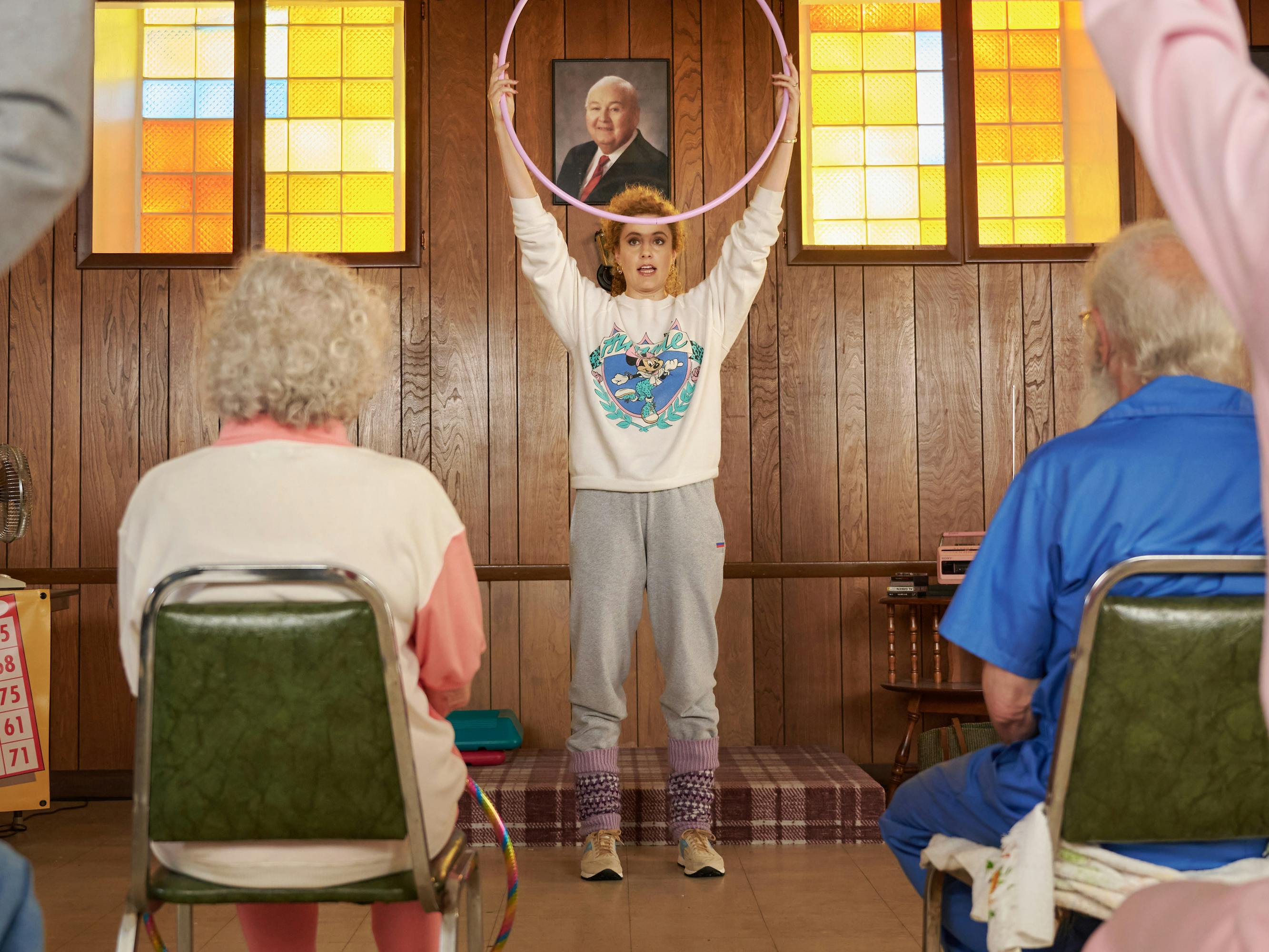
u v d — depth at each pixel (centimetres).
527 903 253
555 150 393
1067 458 122
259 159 395
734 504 390
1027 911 112
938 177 402
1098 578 115
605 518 279
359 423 390
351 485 129
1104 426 124
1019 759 126
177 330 390
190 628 120
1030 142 405
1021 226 404
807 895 261
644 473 277
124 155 399
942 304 395
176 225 399
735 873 280
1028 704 128
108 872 286
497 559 389
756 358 392
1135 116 55
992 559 126
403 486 131
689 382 281
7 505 318
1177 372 125
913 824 146
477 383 391
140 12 400
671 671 283
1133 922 74
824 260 393
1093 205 403
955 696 350
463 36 394
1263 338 49
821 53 403
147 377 389
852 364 393
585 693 280
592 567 279
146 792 123
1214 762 111
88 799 377
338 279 139
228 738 122
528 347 393
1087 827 113
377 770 123
